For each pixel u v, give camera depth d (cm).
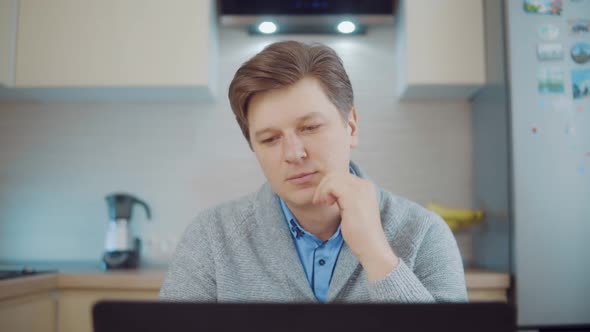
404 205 103
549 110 196
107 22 215
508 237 198
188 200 245
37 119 247
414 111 248
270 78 78
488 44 217
